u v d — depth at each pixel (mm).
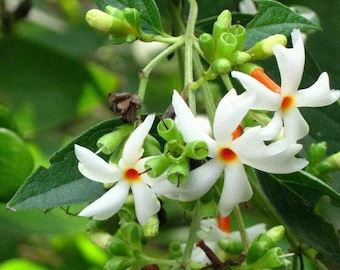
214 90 242
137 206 188
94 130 201
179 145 180
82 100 330
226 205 187
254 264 199
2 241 347
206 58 196
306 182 216
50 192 198
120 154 192
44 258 363
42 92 327
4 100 324
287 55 187
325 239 220
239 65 197
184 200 185
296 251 227
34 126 327
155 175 181
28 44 325
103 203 187
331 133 244
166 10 256
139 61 385
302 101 189
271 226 245
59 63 327
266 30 208
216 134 182
